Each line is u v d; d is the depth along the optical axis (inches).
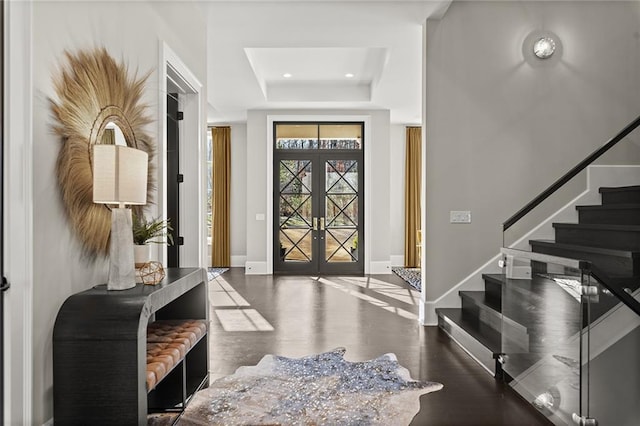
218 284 282.7
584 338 88.2
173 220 165.9
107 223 96.6
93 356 73.6
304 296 242.2
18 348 69.1
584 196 165.3
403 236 393.4
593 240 141.4
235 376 123.9
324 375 124.3
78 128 85.0
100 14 93.4
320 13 170.2
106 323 74.0
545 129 179.9
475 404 106.3
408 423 96.5
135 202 86.6
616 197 157.0
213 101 303.1
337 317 193.9
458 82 178.4
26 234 69.8
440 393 112.4
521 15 179.3
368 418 98.7
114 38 99.8
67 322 74.3
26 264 69.9
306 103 309.0
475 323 154.7
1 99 68.9
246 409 103.3
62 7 80.0
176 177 166.4
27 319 69.9
